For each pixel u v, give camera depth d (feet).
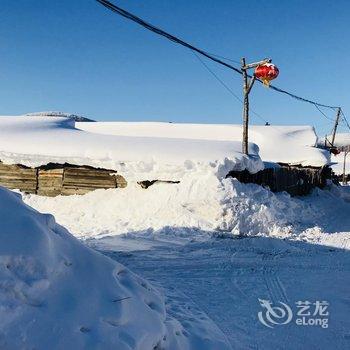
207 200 43.68
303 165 91.91
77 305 12.78
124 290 15.08
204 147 50.62
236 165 48.91
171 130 104.37
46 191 52.49
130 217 44.57
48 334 11.31
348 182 153.89
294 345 16.70
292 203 57.00
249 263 30.94
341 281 26.84
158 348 13.75
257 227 43.70
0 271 11.71
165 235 39.04
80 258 14.97
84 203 48.73
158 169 47.78
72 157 51.60
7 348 10.39
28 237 13.07
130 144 51.19
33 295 12.00
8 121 68.80
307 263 31.94
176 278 25.94
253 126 114.01
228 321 18.92
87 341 11.84
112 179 50.55
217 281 25.66
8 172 53.83
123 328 13.10
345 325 19.01
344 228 51.80
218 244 36.99
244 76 51.49
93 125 105.81
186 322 17.11
